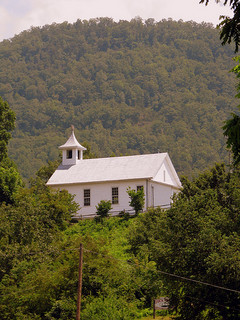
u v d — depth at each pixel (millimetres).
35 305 63875
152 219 81562
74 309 61156
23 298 63688
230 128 26875
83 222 99312
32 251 71250
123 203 106000
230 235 52094
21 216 76938
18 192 98875
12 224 76188
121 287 66000
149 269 65938
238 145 26828
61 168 115812
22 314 61875
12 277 67000
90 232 93875
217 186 70250
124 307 62688
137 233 80188
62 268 64750
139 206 98688
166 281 54594
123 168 110688
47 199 94812
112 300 61500
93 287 63688
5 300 63750
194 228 55281
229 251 49656
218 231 52219
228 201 59688
